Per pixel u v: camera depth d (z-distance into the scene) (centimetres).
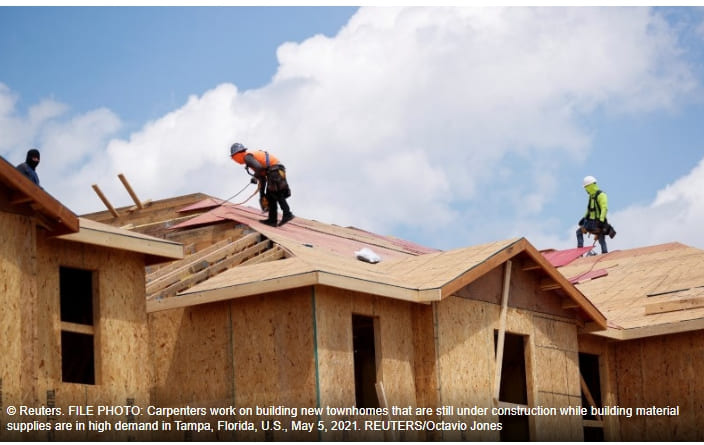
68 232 1555
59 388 1558
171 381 1858
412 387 1886
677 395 2347
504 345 2264
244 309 1817
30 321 1480
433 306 1920
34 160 1650
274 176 2308
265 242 2095
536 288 2148
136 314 1681
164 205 2455
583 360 2514
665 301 2508
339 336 1778
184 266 1980
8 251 1467
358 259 2269
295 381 1745
